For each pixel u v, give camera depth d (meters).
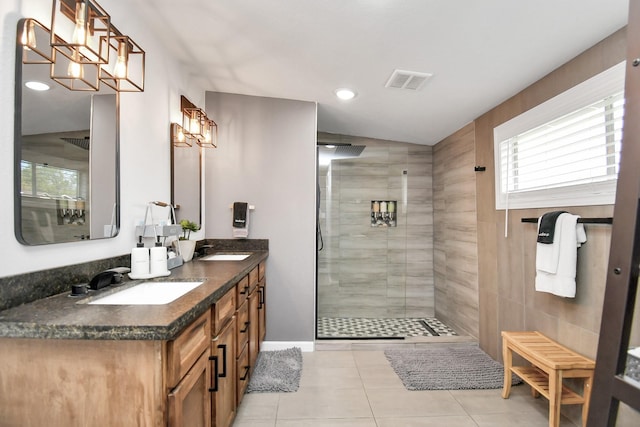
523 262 2.20
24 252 1.08
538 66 1.86
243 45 2.02
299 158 2.87
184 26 1.87
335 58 2.01
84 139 1.35
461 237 3.10
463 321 3.08
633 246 0.86
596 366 0.92
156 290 1.50
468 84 2.16
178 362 0.95
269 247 2.85
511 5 1.37
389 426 1.75
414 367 2.41
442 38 1.66
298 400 2.00
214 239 2.84
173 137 2.20
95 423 0.88
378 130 3.47
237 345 1.76
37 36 1.12
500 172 2.44
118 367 0.88
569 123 1.80
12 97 1.04
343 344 2.81
